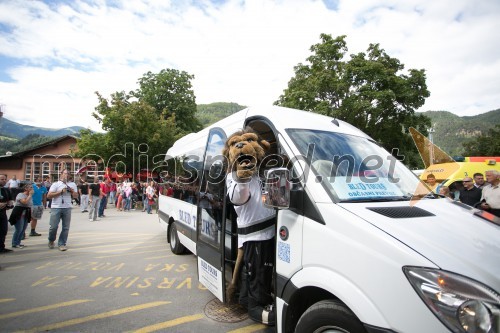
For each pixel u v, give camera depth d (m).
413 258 1.83
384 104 16.30
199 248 4.25
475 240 2.11
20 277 5.18
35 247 7.39
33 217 8.83
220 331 3.40
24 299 4.25
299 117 3.37
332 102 17.42
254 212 3.08
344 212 2.24
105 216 13.94
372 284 1.92
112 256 6.56
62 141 31.72
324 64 17.95
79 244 7.78
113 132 19.36
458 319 1.62
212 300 4.25
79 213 14.65
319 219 2.34
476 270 1.78
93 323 3.56
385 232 2.03
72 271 5.51
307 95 16.98
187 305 4.08
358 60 17.16
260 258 3.08
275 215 2.94
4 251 6.84
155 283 4.92
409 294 1.76
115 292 4.53
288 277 2.55
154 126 20.50
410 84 17.45
